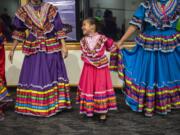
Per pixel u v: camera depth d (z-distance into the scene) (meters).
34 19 3.42
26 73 3.54
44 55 3.47
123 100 4.30
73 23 4.78
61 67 3.60
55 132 3.14
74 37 4.81
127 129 3.18
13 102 4.21
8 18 4.79
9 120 3.50
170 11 3.33
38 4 3.48
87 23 3.26
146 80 3.48
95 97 3.33
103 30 4.79
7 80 4.87
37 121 3.46
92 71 3.32
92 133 3.09
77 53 4.75
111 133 3.09
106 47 3.34
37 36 3.45
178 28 3.41
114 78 4.72
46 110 3.50
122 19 4.77
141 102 3.50
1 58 3.72
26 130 3.21
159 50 3.40
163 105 3.49
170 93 3.56
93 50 3.25
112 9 4.75
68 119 3.51
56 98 3.58
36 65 3.46
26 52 3.49
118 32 4.79
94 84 3.33
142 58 3.50
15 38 3.55
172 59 3.49
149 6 3.36
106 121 3.42
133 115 3.61
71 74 4.81
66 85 3.64
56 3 4.74
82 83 3.40
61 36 3.50
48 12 3.45
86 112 3.38
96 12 4.77
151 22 3.35
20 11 3.47
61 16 4.77
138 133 3.08
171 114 3.60
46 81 3.47
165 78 3.48
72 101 4.26
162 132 3.09
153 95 3.47
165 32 3.40
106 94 3.35
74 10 4.75
